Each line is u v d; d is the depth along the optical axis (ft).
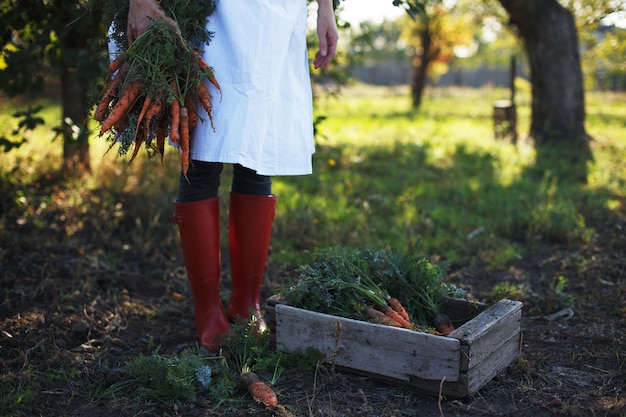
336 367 8.30
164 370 7.81
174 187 17.22
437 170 24.35
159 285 12.11
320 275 8.77
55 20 12.87
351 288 8.68
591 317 10.70
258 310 9.91
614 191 20.48
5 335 9.21
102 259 13.04
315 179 20.72
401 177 22.59
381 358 7.96
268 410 7.52
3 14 12.92
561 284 11.34
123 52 8.27
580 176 23.26
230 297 10.50
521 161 26.35
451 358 7.52
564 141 31.50
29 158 17.84
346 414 7.43
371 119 46.09
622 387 8.10
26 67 13.78
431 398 7.77
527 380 8.23
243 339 8.73
